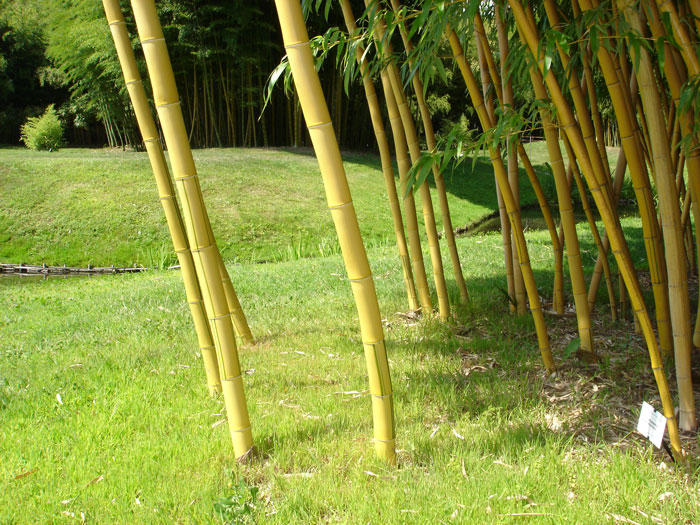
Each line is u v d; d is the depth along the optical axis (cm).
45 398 331
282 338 429
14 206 1198
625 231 892
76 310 615
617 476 213
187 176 241
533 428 255
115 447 265
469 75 295
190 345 428
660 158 230
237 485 218
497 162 298
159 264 1005
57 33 1988
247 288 643
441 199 464
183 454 253
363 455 241
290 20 195
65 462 251
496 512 197
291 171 1541
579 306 340
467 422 267
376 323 219
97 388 341
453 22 256
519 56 261
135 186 1303
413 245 448
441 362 354
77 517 208
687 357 245
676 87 230
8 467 249
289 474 233
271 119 2091
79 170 1368
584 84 418
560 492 208
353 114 2153
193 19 1802
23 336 513
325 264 796
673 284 240
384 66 373
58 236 1126
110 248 1098
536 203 1552
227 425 283
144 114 288
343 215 208
